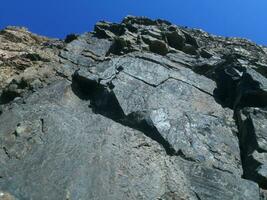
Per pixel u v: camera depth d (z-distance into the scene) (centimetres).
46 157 1588
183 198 1575
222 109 2192
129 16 3175
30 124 1738
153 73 2278
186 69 2431
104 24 3022
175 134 1878
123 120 1938
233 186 1656
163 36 2836
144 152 1745
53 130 1722
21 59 2555
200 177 1681
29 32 3356
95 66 2253
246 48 3098
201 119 2030
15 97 2089
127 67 2266
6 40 3056
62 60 2514
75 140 1700
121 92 2061
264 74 2447
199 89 2300
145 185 1579
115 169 1606
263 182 1702
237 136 2003
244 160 1858
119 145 1741
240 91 2209
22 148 1619
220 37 3272
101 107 2030
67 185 1488
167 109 2025
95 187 1512
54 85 2128
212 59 2680
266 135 1908
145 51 2634
